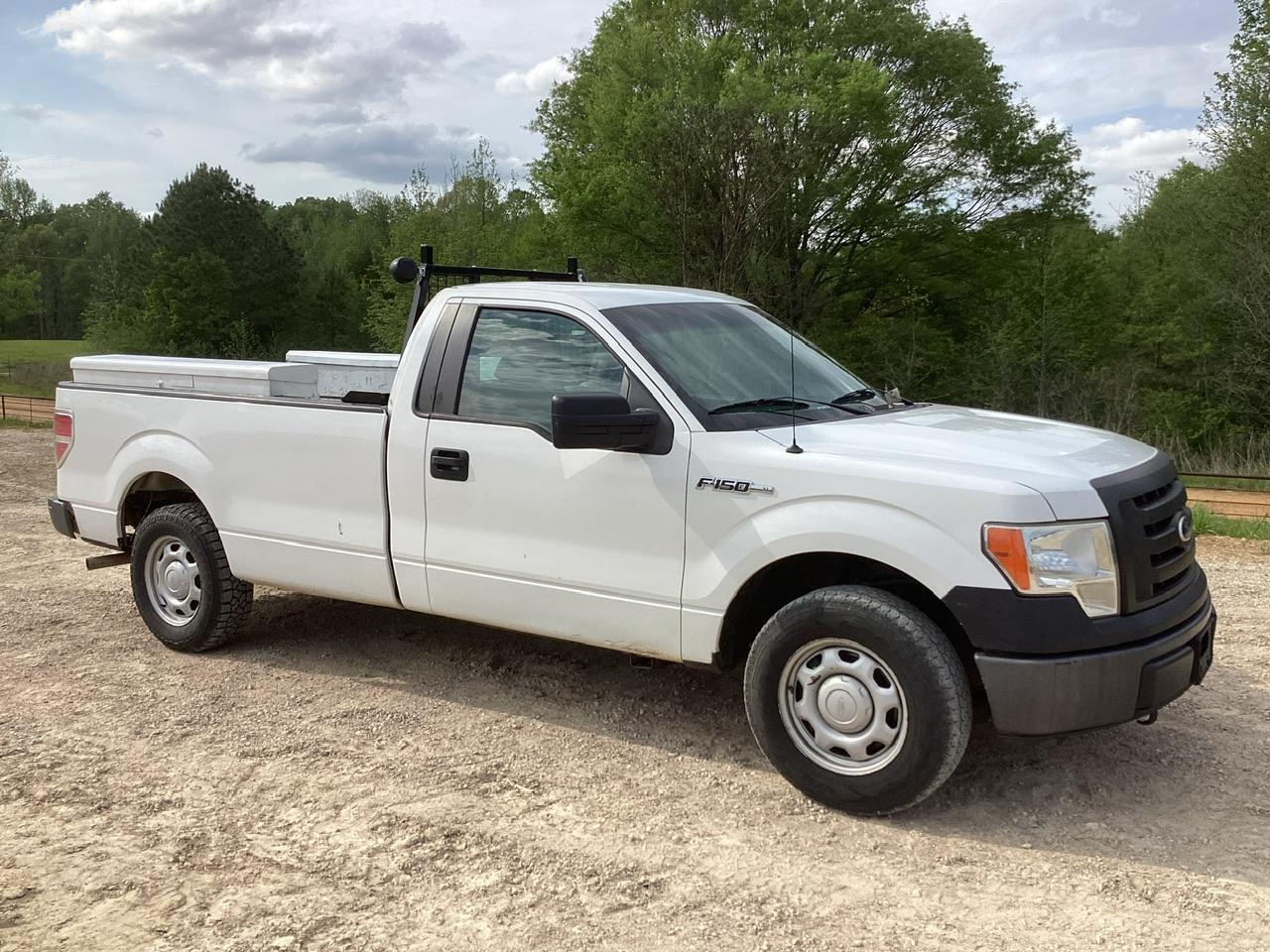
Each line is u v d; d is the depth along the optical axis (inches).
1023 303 1165.1
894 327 1225.4
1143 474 151.5
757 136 979.3
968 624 138.9
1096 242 1247.5
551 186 1133.1
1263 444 919.7
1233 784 157.6
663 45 1114.1
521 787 160.1
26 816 152.1
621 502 166.2
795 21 1165.7
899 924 121.5
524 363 180.9
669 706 194.1
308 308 2807.6
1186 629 148.2
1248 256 1024.2
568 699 198.1
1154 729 179.5
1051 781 159.5
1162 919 121.3
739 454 156.7
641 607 166.2
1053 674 136.4
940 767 141.3
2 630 250.5
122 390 234.8
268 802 155.6
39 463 599.2
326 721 188.5
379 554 196.1
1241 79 1010.7
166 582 232.8
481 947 117.5
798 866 135.6
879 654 144.5
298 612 259.9
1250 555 331.0
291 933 120.6
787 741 154.5
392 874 134.2
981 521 138.2
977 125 1197.1
